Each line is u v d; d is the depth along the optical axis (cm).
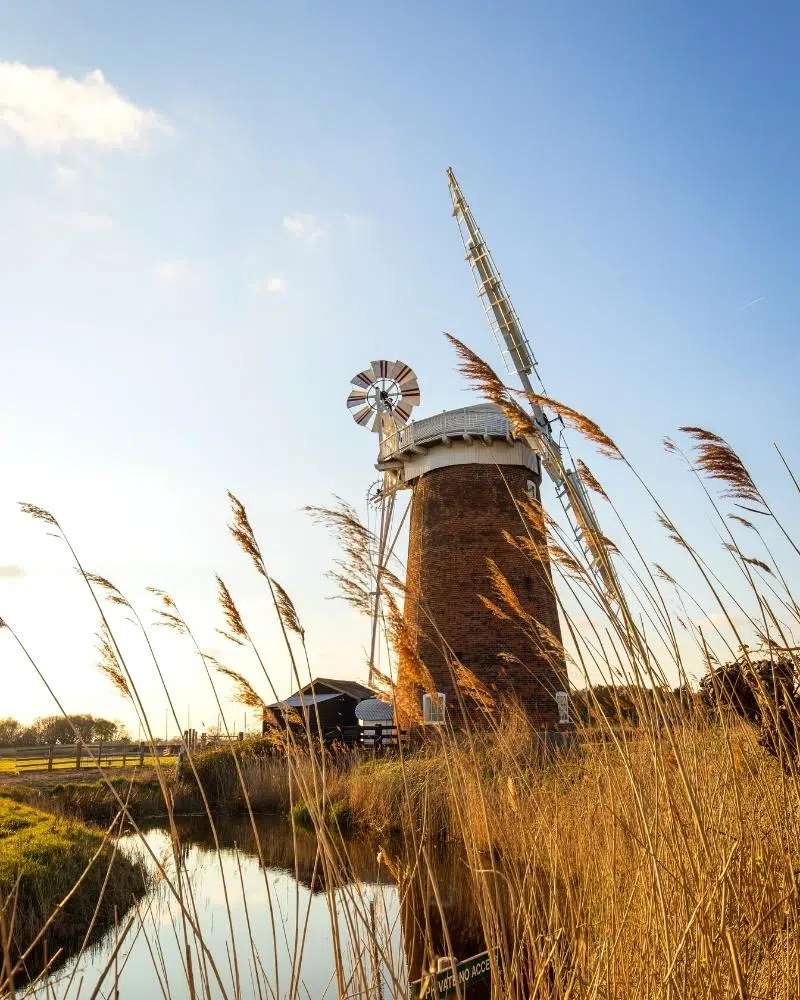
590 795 650
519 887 486
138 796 2275
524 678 2719
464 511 2970
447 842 1550
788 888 452
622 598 457
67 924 1070
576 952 458
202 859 1602
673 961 377
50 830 1487
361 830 1761
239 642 459
